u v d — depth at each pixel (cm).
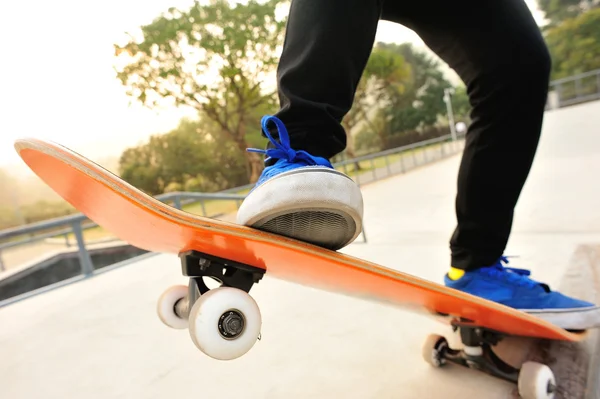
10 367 180
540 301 105
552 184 413
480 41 94
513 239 250
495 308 81
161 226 52
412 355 125
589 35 2480
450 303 81
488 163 101
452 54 101
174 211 49
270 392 116
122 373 150
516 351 116
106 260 847
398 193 653
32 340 215
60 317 255
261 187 55
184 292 78
